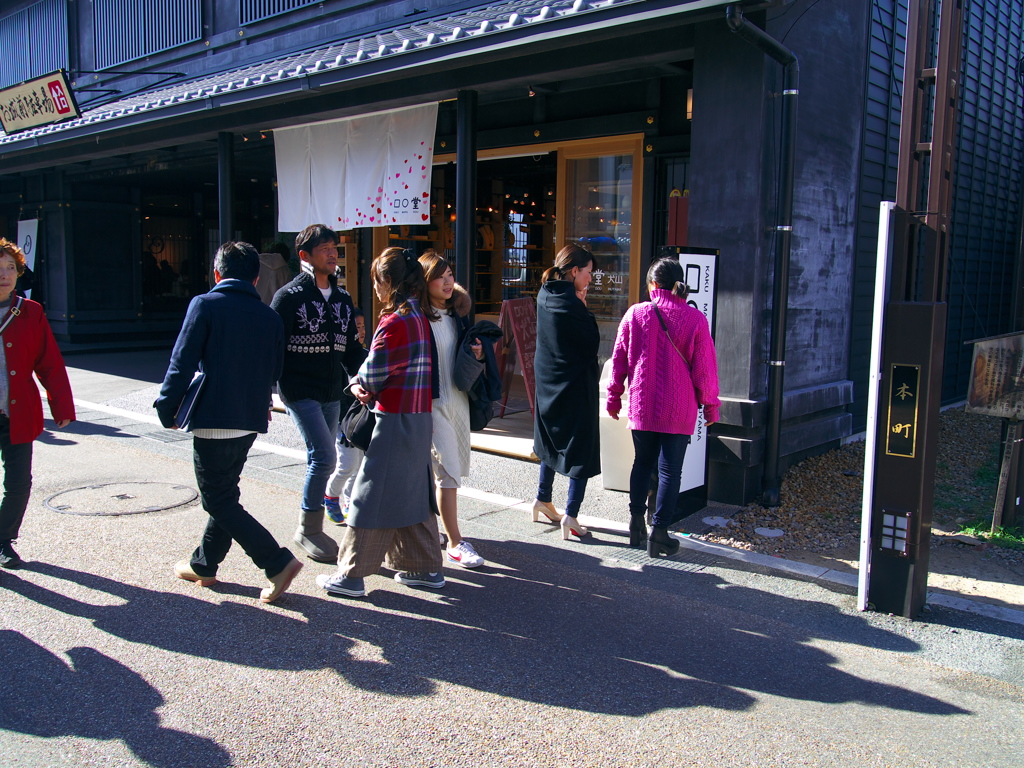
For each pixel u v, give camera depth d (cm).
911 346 384
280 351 395
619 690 320
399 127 796
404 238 1164
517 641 360
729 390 554
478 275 1172
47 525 498
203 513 530
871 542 400
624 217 852
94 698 303
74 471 633
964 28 915
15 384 413
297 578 426
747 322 542
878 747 286
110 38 1313
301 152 902
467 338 434
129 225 1594
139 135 1025
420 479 398
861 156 708
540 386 497
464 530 514
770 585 432
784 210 536
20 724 284
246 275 389
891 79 746
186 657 336
